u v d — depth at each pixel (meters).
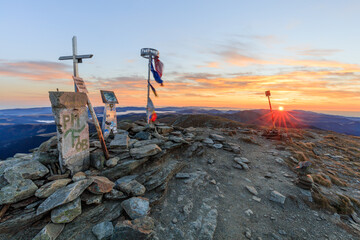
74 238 4.45
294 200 7.74
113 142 7.94
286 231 6.02
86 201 5.20
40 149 7.28
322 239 5.85
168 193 7.15
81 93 6.30
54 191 5.00
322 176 10.56
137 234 4.50
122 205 5.57
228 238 5.41
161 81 11.35
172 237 5.12
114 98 9.77
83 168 6.47
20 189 4.64
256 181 9.19
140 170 7.75
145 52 10.78
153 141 9.34
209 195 7.47
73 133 6.03
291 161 12.10
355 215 7.46
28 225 4.38
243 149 13.70
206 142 13.25
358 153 16.67
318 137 22.27
